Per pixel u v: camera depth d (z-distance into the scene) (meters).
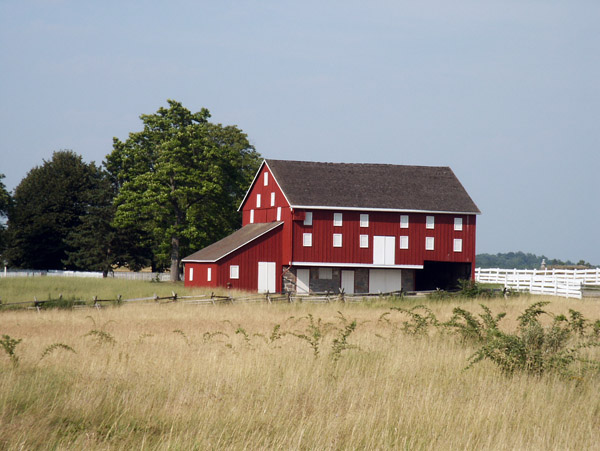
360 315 78.94
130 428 26.45
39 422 26.08
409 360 40.06
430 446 24.95
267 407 29.16
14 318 74.50
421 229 138.50
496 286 147.25
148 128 169.62
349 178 142.75
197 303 97.75
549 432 26.97
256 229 143.25
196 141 165.50
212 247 147.25
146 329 61.28
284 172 141.00
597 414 30.77
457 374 37.16
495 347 39.69
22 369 36.44
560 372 37.41
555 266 183.62
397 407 29.66
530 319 46.69
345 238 135.75
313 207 133.25
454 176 149.50
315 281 136.25
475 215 140.88
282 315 78.75
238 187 177.88
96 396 30.03
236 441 24.88
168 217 170.12
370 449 24.91
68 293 118.81
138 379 33.88
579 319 52.31
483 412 29.03
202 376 34.72
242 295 115.81
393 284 139.50
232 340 50.31
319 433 25.92
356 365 39.44
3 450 23.09
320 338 49.94
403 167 149.88
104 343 47.31
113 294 117.50
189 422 27.20
